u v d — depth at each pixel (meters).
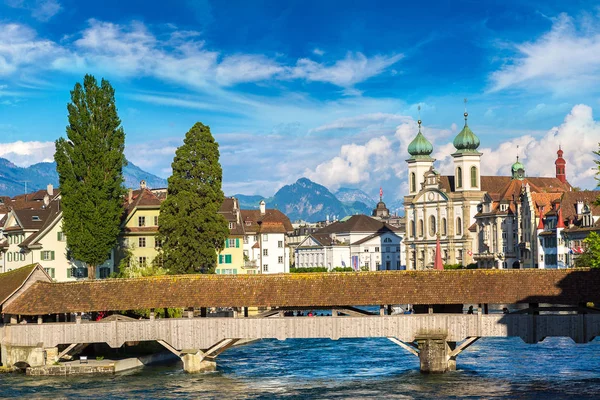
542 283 76.88
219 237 122.56
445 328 78.19
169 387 74.31
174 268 119.94
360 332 78.69
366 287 78.25
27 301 80.88
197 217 120.88
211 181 124.12
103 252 121.56
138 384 75.75
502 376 77.44
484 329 77.56
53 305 80.31
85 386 74.69
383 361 89.19
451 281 78.00
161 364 87.62
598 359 87.00
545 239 194.88
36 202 170.62
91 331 80.69
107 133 124.31
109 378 78.75
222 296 79.12
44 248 131.75
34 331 81.19
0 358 83.88
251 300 78.50
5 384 75.69
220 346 81.31
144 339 80.56
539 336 76.88
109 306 79.88
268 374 81.38
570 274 77.06
